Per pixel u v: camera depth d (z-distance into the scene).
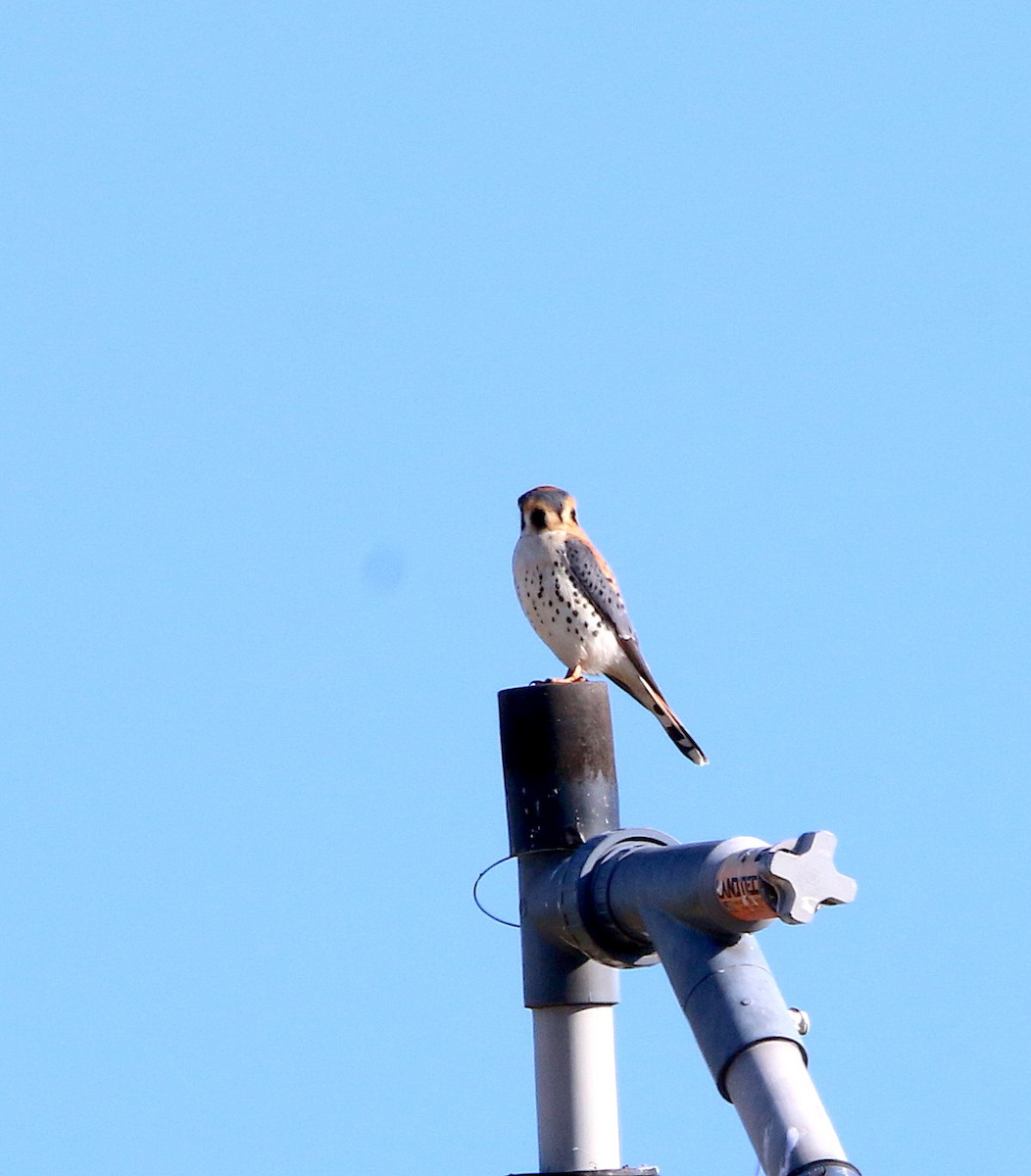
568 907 10.04
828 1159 7.89
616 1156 10.34
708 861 8.88
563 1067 10.39
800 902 8.30
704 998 8.77
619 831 10.22
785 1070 8.39
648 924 9.34
